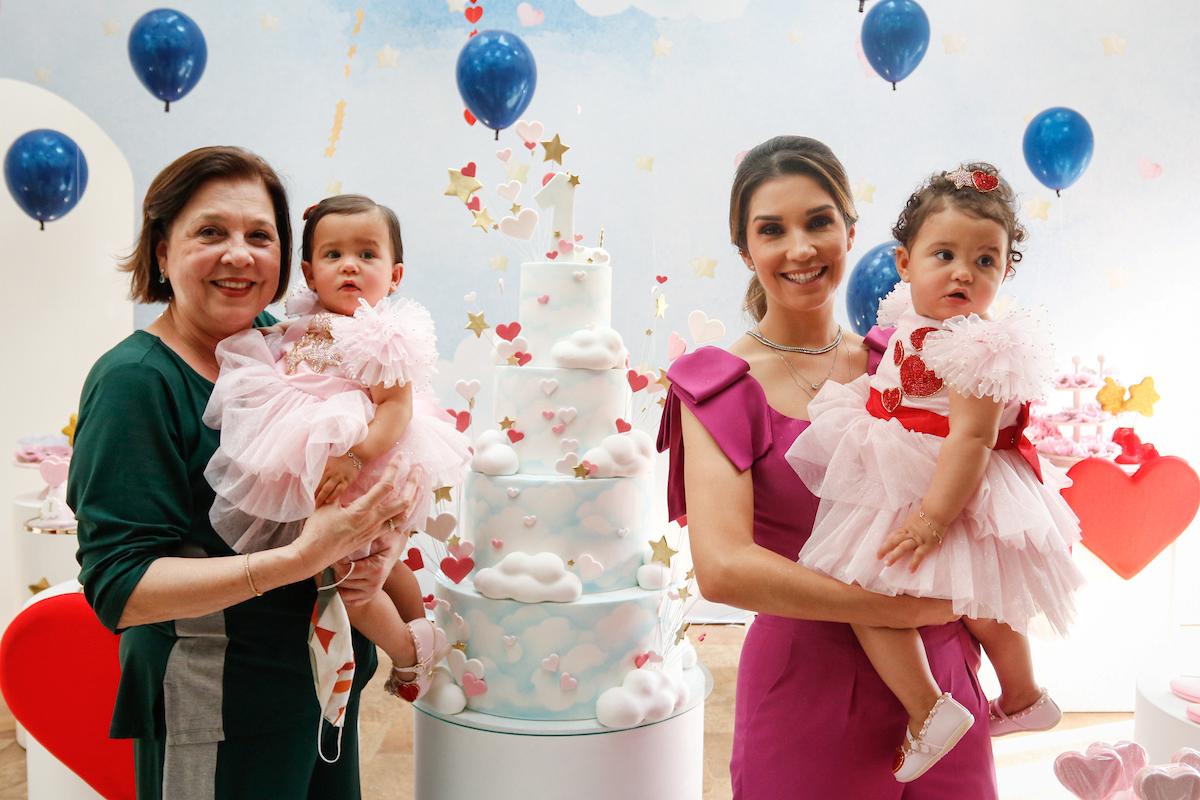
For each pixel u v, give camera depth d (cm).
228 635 166
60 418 435
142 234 177
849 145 470
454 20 457
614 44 464
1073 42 469
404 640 219
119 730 168
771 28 466
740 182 178
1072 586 162
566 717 227
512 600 228
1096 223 475
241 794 167
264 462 162
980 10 466
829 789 165
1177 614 487
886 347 181
